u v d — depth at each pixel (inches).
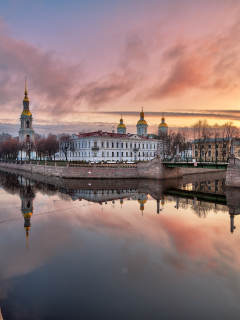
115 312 462.9
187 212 1179.9
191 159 2790.4
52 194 1685.5
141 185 2164.1
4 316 452.8
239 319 448.5
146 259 673.6
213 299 502.6
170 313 464.1
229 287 545.3
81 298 504.4
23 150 4719.5
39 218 1066.7
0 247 753.6
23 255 698.2
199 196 1641.2
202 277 584.4
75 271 610.2
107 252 717.9
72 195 1651.1
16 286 547.2
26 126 5162.4
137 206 1311.5
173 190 1904.5
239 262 657.6
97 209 1234.0
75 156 4084.6
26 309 469.1
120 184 2206.0
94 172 2453.2
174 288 540.4
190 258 680.4
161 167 2415.1
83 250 732.7
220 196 1628.9
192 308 476.1
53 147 4372.5
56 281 565.0
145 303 488.7
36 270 614.9
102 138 3732.8
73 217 1085.1
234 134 4109.3
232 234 866.8
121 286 546.0
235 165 1818.4
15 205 1318.9
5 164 4557.1
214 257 686.5
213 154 3971.5
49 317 450.9
